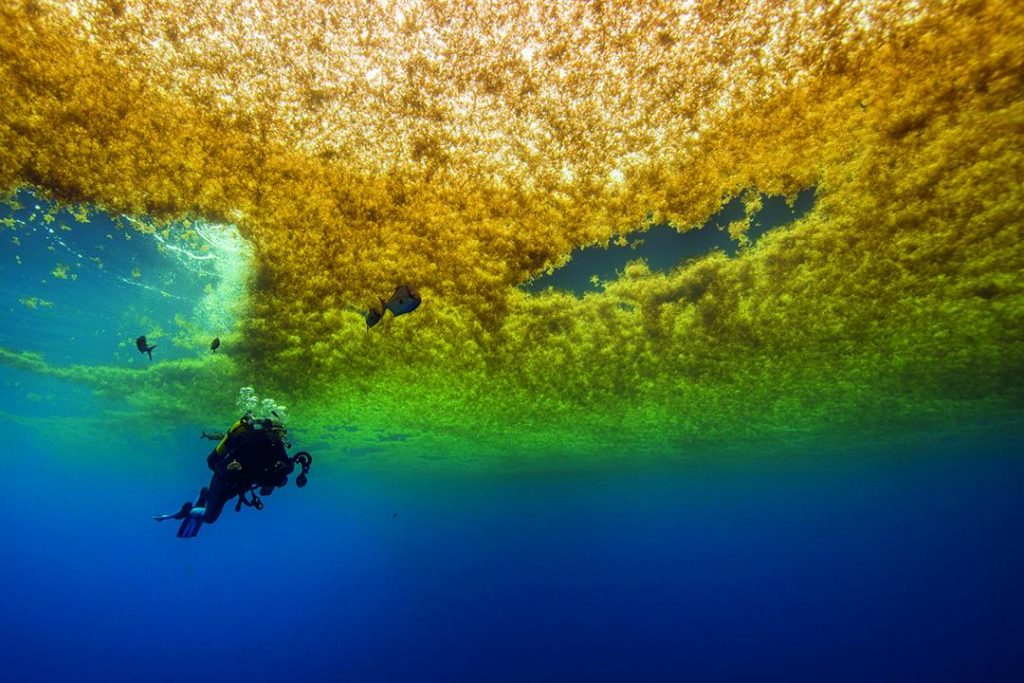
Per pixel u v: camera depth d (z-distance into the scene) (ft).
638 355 25.35
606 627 178.60
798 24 10.23
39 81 11.89
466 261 17.63
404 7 10.44
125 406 39.83
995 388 29.66
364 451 51.16
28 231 18.20
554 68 11.44
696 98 11.84
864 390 30.14
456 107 12.35
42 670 153.99
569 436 41.83
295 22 10.80
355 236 16.60
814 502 96.07
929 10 9.59
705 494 85.20
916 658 129.18
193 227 16.88
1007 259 16.76
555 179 14.12
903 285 18.76
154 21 10.80
